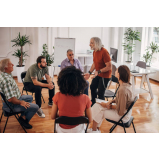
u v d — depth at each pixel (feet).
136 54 24.02
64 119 6.02
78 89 6.00
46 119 11.34
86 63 23.41
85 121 6.15
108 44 25.18
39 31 21.34
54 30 22.24
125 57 24.66
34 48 21.47
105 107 8.50
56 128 6.65
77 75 5.99
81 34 23.68
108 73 11.84
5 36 20.45
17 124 10.56
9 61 8.63
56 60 18.65
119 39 24.57
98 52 11.68
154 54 22.39
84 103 6.25
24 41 20.57
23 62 21.58
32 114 9.97
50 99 13.26
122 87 7.48
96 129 9.04
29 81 12.21
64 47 18.49
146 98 15.49
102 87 12.05
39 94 11.74
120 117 8.05
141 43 23.00
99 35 24.47
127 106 7.68
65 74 5.95
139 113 12.43
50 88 12.19
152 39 22.67
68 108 6.11
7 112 9.00
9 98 8.52
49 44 22.18
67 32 23.02
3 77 8.50
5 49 20.75
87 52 23.58
